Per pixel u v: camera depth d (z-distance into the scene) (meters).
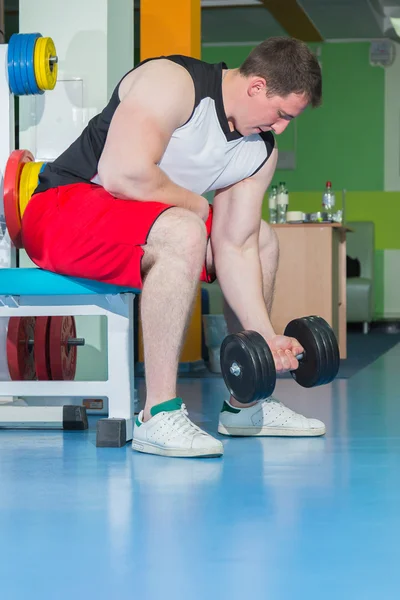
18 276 2.54
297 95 2.23
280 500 1.77
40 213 2.40
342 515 1.64
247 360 2.21
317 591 1.20
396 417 3.10
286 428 2.62
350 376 4.75
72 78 3.54
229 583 1.24
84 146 2.45
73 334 3.09
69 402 3.32
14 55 2.93
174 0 5.17
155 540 1.47
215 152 2.36
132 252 2.26
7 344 2.83
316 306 5.55
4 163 3.00
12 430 2.85
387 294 10.27
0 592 1.21
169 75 2.25
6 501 1.78
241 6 9.02
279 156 10.42
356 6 9.01
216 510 1.68
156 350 2.31
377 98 10.27
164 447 2.29
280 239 5.59
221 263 2.52
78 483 1.95
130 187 2.26
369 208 10.33
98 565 1.33
